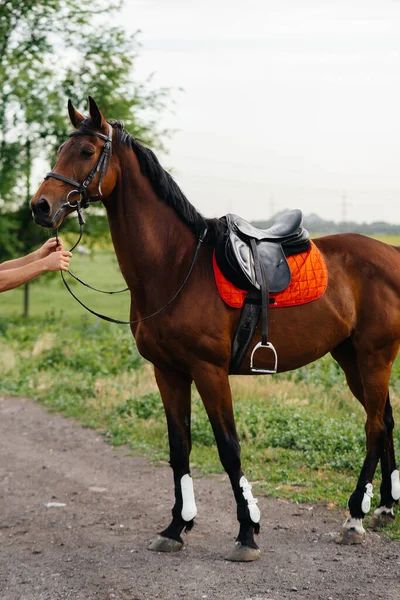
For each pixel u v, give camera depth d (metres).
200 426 6.80
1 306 26.27
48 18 17.88
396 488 4.47
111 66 18.62
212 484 5.51
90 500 5.26
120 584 3.64
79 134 3.83
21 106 18.39
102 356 10.42
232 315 3.97
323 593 3.47
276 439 6.26
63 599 3.48
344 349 4.66
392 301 4.37
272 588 3.54
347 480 5.34
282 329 4.11
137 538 4.39
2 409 8.56
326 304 4.22
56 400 8.66
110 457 6.48
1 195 18.58
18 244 19.34
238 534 4.05
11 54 18.22
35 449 6.86
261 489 5.26
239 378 8.41
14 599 3.50
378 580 3.62
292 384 8.23
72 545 4.28
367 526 4.45
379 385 4.35
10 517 4.88
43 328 14.97
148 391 8.36
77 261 44.03
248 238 4.08
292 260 4.21
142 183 3.95
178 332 3.88
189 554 4.07
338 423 6.54
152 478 5.80
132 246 3.96
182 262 3.98
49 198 3.71
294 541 4.23
